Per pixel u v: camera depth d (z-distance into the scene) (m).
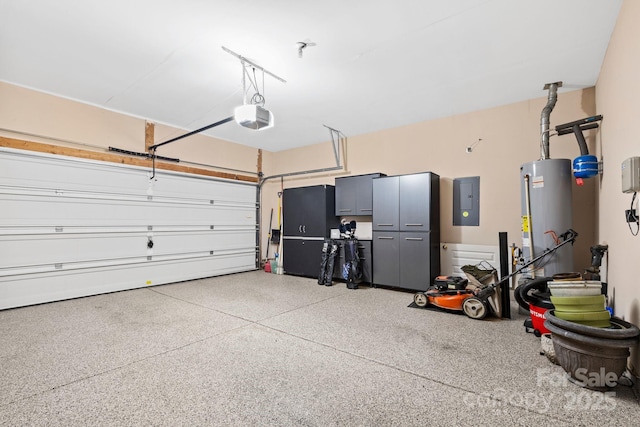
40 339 2.71
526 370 2.14
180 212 5.49
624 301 2.32
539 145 4.14
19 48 3.02
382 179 5.00
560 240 3.34
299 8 2.43
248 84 3.80
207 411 1.67
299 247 6.10
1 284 3.66
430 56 3.16
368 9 2.44
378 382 1.99
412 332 2.92
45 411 1.66
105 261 4.54
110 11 2.47
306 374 2.09
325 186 5.78
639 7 1.94
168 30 2.72
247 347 2.55
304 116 4.94
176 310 3.65
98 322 3.20
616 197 2.59
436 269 4.75
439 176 4.96
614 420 1.58
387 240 4.91
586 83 3.71
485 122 4.57
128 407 1.70
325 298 4.29
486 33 2.77
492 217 4.48
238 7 2.42
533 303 2.81
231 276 6.05
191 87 3.89
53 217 4.07
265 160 7.20
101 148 4.54
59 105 4.15
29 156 3.89
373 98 4.22
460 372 2.12
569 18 2.54
